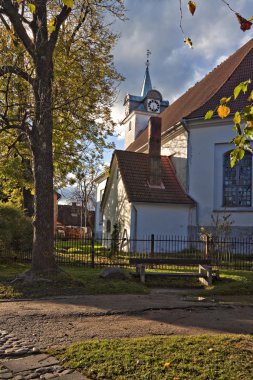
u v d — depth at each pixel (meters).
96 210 39.09
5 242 14.77
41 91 11.34
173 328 6.80
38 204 10.99
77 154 19.06
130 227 21.55
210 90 24.86
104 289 10.38
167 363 4.89
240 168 21.50
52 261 10.91
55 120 16.89
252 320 7.49
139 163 24.00
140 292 10.46
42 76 11.38
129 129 43.84
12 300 9.08
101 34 16.17
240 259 17.75
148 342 5.67
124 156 24.08
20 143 17.52
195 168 22.48
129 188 22.05
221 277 12.23
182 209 22.44
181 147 23.56
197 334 6.40
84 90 15.42
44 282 10.30
